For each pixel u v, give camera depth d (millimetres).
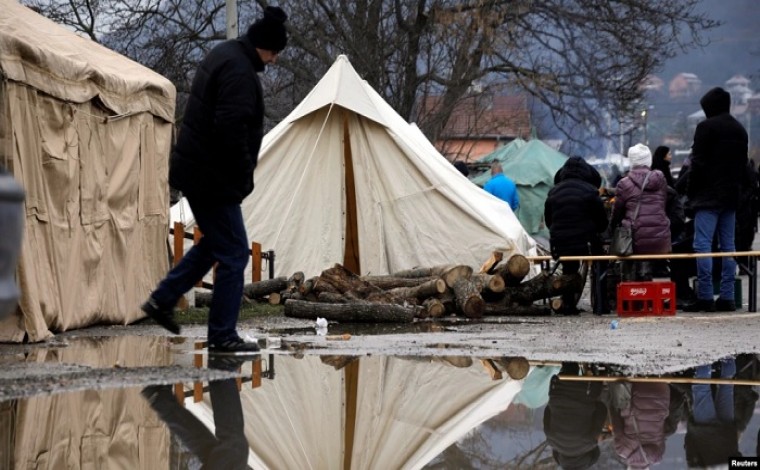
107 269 15664
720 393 9219
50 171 13867
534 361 11594
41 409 8328
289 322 16609
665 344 13250
